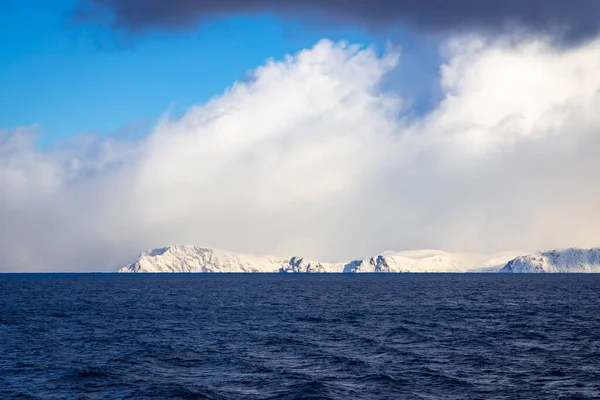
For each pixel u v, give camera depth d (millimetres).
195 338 80500
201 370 58031
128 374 55656
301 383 51688
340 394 48188
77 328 91938
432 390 49625
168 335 83750
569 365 59875
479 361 62375
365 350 70125
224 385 51562
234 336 82688
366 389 50000
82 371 55906
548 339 78938
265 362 62094
